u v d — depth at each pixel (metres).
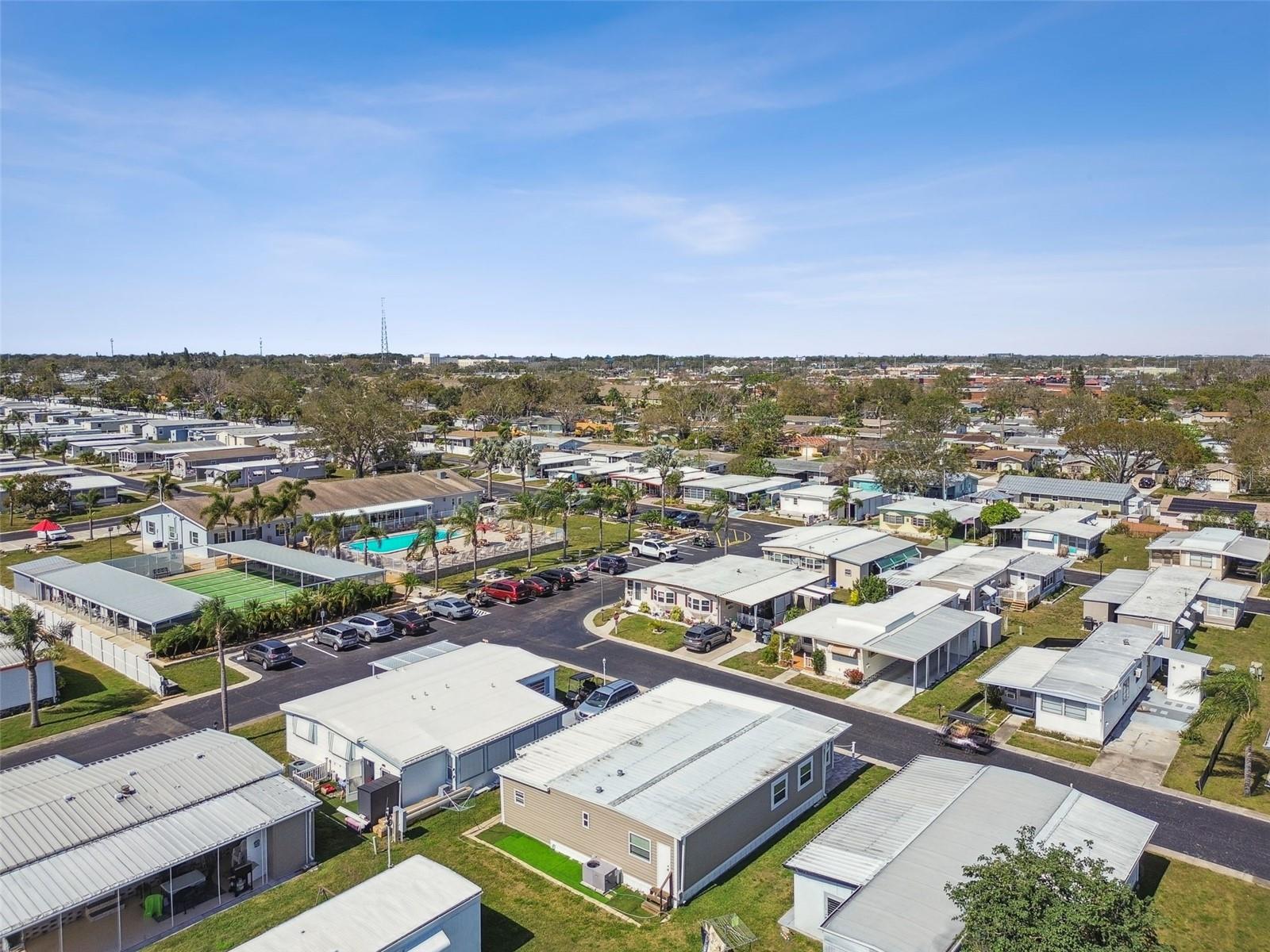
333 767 36.19
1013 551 70.44
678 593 58.50
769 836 31.62
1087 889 19.70
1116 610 54.59
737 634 55.59
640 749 33.78
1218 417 177.88
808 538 73.44
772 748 33.78
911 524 88.62
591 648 52.66
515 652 45.38
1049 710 40.94
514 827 32.41
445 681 40.91
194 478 119.69
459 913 23.72
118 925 25.02
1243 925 26.42
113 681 46.78
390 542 81.38
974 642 52.50
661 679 47.44
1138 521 92.81
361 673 48.00
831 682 47.22
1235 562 72.75
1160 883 28.62
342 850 30.86
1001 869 20.55
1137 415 153.38
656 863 27.73
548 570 67.75
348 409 119.69
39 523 86.62
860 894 23.75
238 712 42.56
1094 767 37.25
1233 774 36.59
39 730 40.34
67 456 136.75
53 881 24.41
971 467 130.75
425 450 142.50
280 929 22.47
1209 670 47.44
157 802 29.17
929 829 27.30
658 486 109.38
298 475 120.38
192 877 26.77
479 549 78.88
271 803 29.62
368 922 22.84
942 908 23.05
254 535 78.31
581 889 28.44
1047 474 121.44
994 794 29.64
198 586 64.19
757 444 134.88
